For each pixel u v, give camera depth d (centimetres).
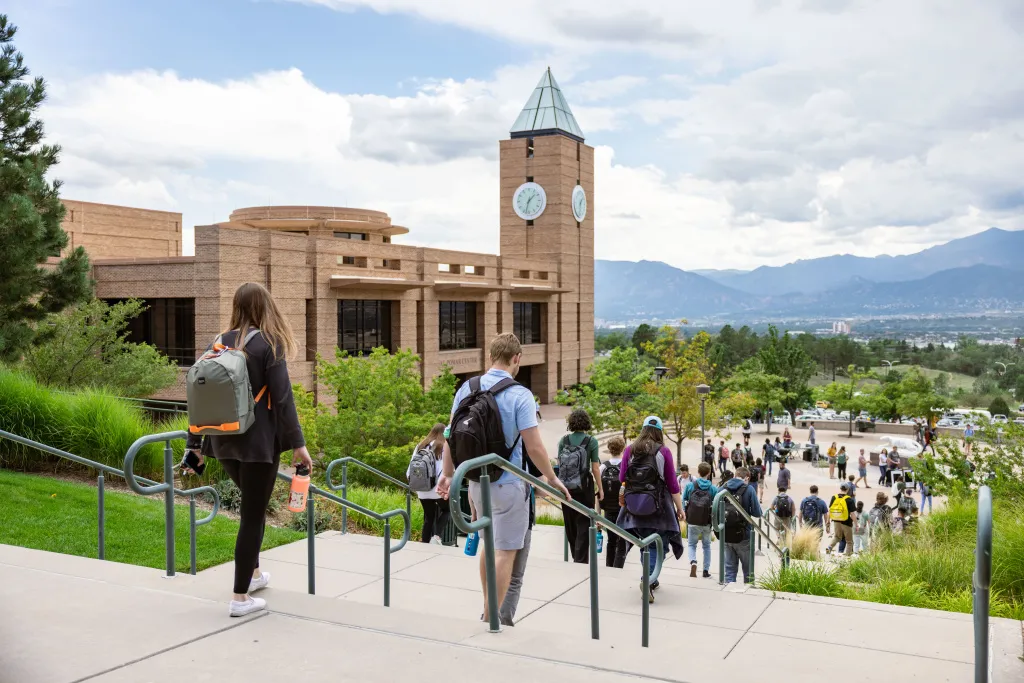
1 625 440
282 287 3416
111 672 380
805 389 8575
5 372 1360
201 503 1199
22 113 1678
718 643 621
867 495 3528
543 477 559
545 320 5816
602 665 405
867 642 616
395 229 5069
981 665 384
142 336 3375
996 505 1286
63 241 1728
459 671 391
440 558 921
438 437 1106
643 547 637
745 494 1098
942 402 6744
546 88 6178
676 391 3866
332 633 436
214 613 463
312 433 2117
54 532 934
